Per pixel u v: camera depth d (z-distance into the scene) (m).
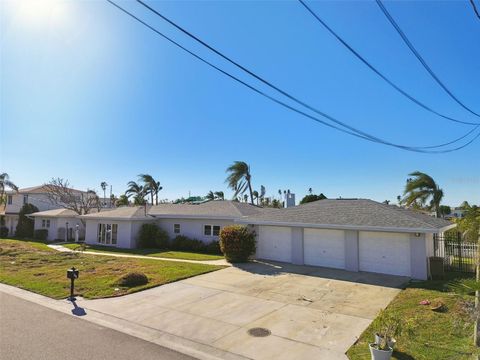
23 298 10.93
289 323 8.52
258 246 18.73
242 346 7.12
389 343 6.19
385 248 14.76
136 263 17.41
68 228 32.84
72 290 10.97
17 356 6.43
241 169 39.06
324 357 6.60
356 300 10.60
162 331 7.97
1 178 40.69
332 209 17.56
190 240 23.92
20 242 29.66
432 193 26.73
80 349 6.82
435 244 16.72
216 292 11.58
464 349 6.64
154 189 55.50
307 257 16.89
